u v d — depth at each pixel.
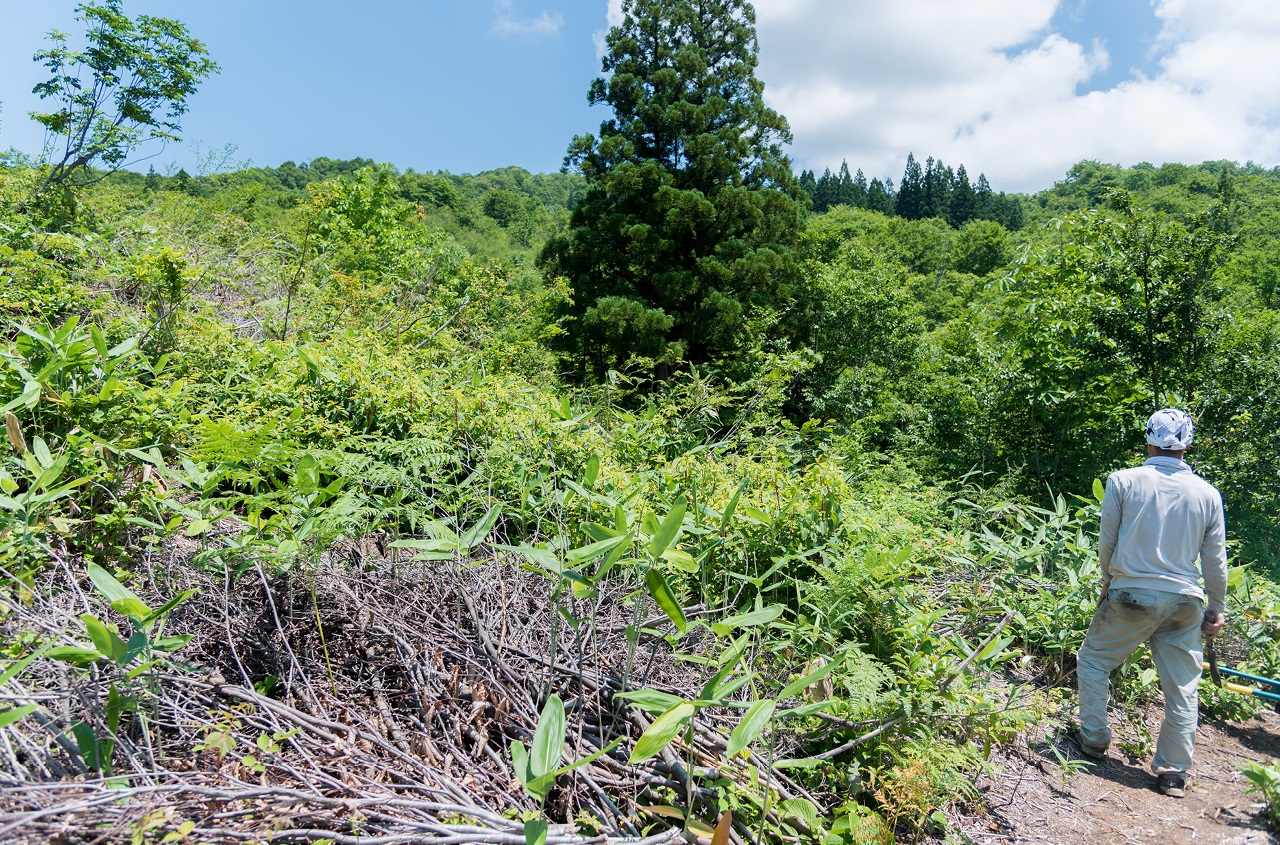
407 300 8.04
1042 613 4.16
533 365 10.20
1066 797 3.09
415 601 2.88
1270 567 6.97
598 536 2.22
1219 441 7.50
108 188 10.06
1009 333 8.58
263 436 2.80
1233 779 3.36
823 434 7.26
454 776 2.20
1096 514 4.85
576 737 2.39
